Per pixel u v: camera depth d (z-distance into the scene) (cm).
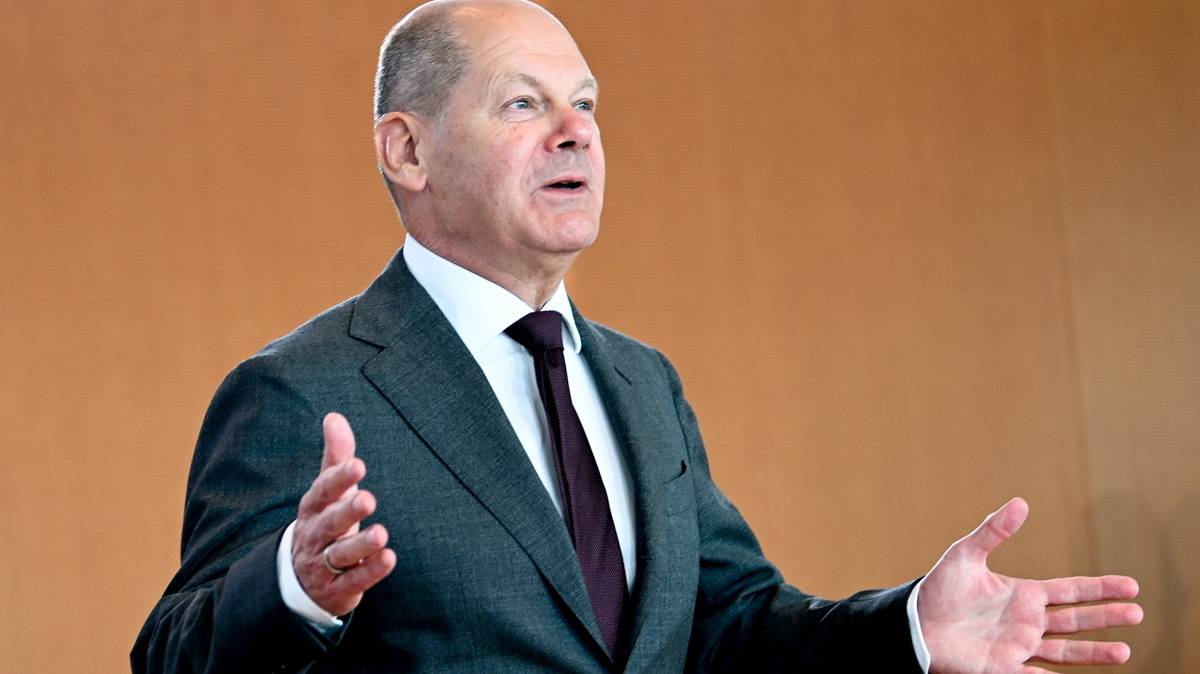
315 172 1028
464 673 364
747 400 1086
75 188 967
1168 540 1043
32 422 939
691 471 457
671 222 1097
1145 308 1062
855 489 1088
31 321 948
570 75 428
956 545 393
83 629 930
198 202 995
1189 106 1035
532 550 375
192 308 984
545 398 412
